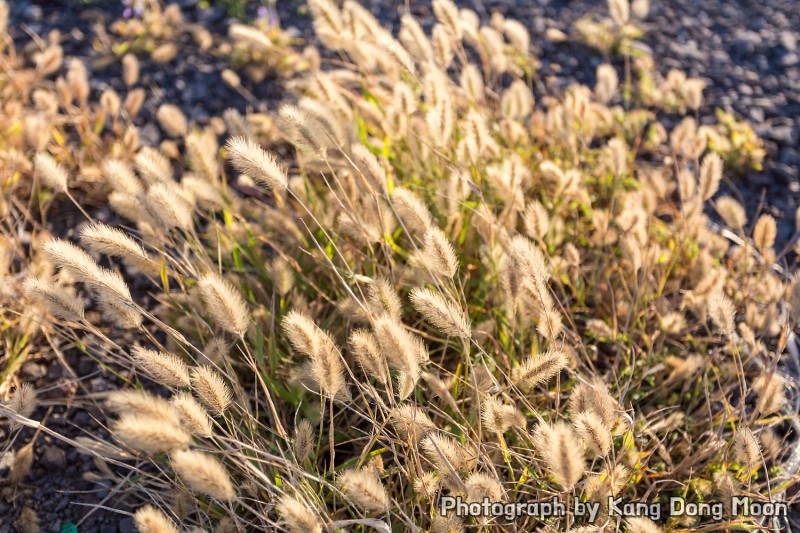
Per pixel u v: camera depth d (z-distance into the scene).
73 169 4.52
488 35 4.48
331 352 2.52
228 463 3.02
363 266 3.71
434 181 4.01
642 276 3.67
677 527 2.98
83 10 5.96
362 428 3.27
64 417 3.36
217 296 2.59
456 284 3.71
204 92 5.28
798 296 2.94
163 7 6.04
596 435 2.40
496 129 4.43
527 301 2.92
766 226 3.57
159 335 3.71
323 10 3.96
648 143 5.03
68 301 2.71
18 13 5.86
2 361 3.46
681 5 6.48
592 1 6.50
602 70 4.51
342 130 3.60
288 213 3.86
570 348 3.26
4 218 3.83
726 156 4.96
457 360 3.57
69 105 4.56
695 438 3.36
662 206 4.58
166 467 3.11
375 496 2.32
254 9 6.13
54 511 3.05
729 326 2.98
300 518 2.21
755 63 5.85
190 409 2.31
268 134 4.84
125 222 4.29
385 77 4.46
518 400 3.28
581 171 4.50
